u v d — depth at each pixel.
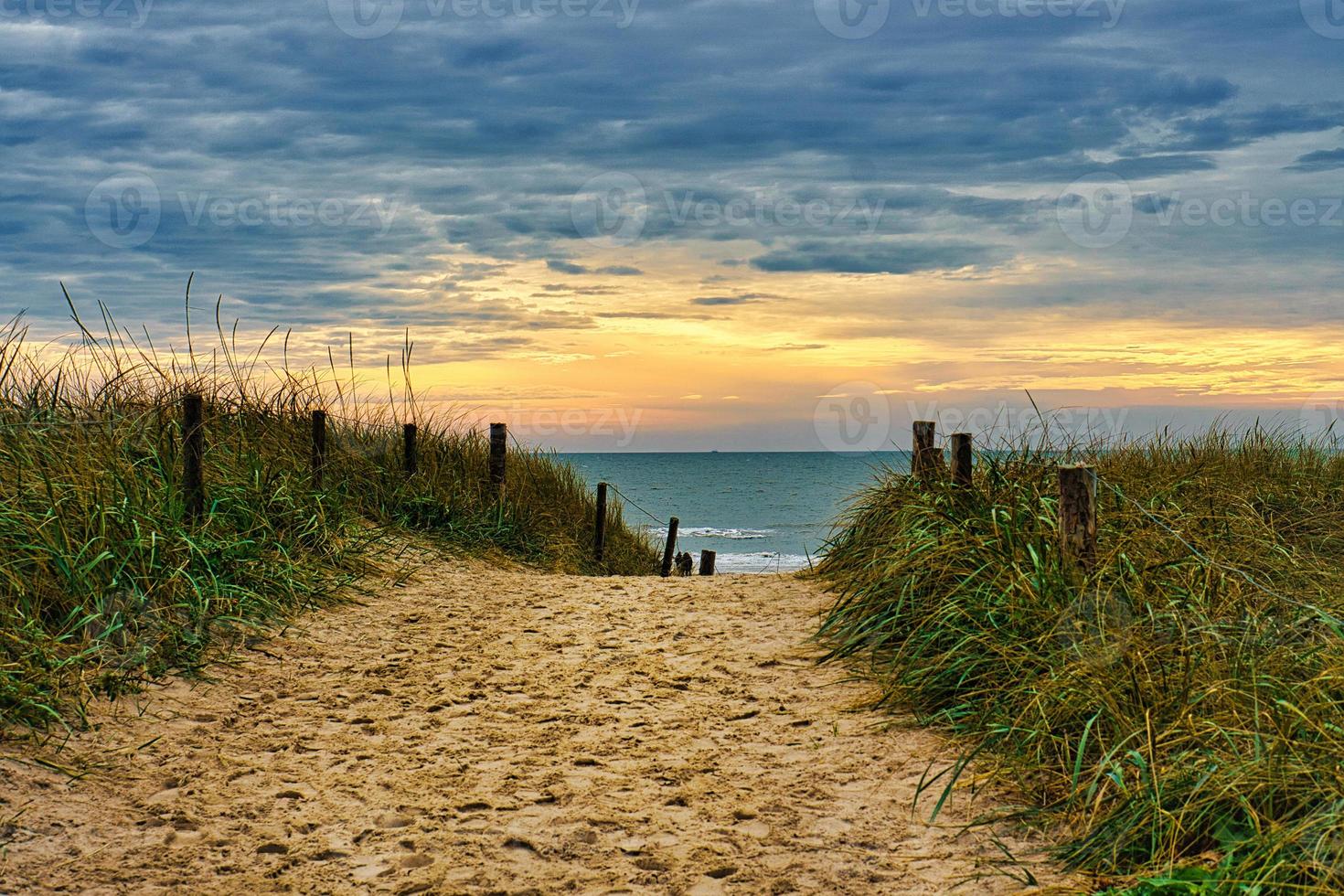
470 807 4.42
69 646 5.50
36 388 7.63
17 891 3.51
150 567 6.32
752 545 36.16
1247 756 3.76
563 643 7.38
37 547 5.69
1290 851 3.21
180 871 3.76
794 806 4.38
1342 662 4.29
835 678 6.21
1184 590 5.38
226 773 4.72
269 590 7.46
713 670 6.60
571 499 15.52
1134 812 3.70
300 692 6.00
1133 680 4.42
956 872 3.70
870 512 8.70
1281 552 6.61
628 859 3.92
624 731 5.46
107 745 4.80
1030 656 4.93
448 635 7.49
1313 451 10.48
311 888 3.66
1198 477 8.55
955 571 6.23
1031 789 4.27
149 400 8.55
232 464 8.64
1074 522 5.51
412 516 11.16
